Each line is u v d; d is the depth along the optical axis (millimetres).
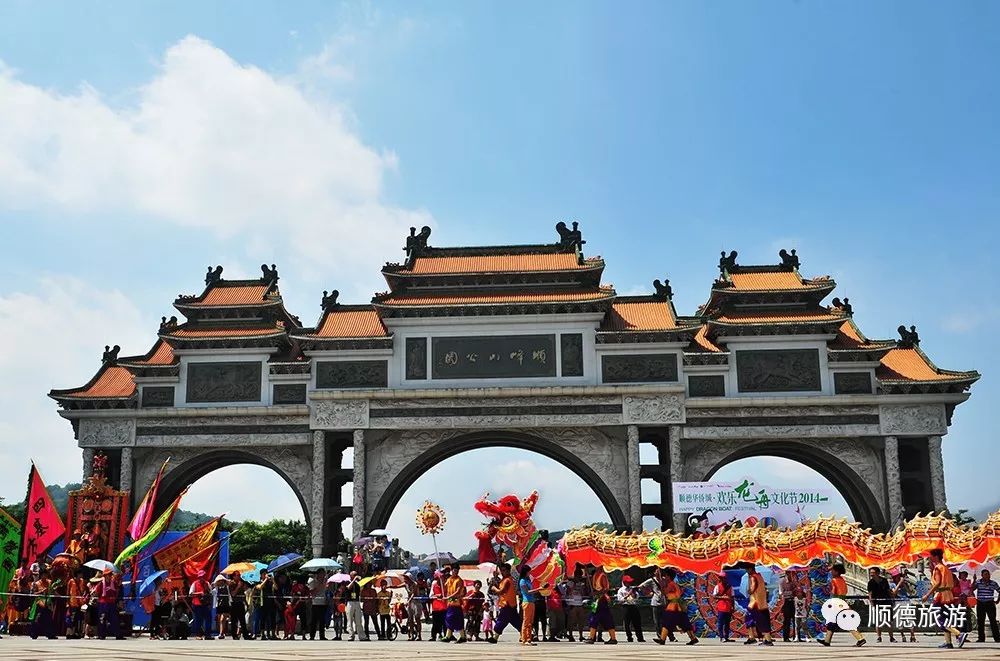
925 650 21891
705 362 60594
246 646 23750
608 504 59875
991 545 30516
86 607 32969
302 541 107188
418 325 61250
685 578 33812
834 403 59281
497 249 65375
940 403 59250
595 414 59656
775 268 64875
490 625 31516
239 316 64188
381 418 60281
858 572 44094
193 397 62094
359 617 34625
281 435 61219
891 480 58406
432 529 34875
